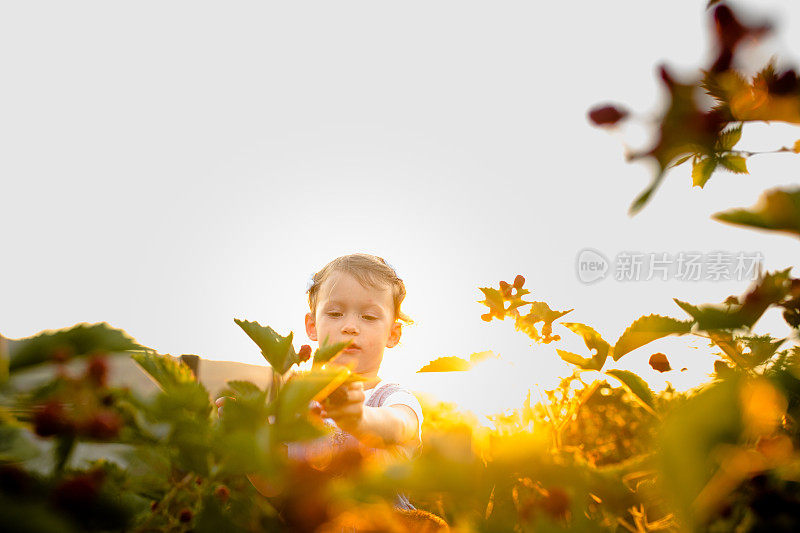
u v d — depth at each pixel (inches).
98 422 23.5
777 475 22.1
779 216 20.7
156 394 25.4
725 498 22.5
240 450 23.0
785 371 26.4
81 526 20.1
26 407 23.6
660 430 23.2
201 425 24.5
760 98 21.2
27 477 20.6
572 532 22.8
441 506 23.6
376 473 20.3
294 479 22.3
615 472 26.4
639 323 35.4
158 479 29.0
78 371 24.5
